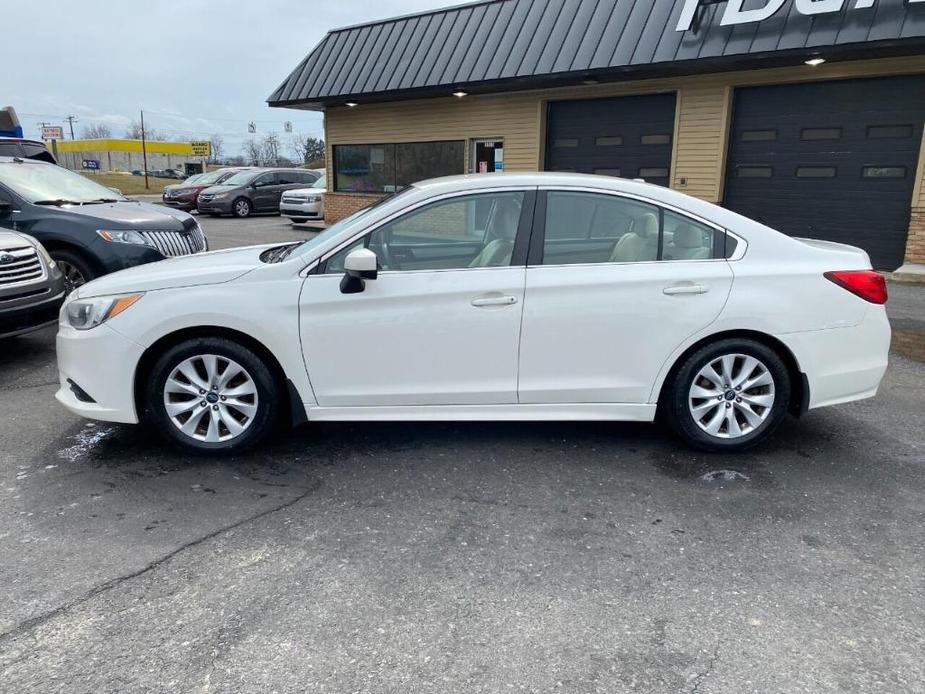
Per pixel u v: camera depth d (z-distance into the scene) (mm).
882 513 3289
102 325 3688
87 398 3799
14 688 2158
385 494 3480
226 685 2184
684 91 11781
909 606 2590
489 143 14836
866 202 10570
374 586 2711
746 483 3604
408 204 3779
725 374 3842
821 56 9773
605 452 4008
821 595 2656
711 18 10570
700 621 2504
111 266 6969
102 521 3197
